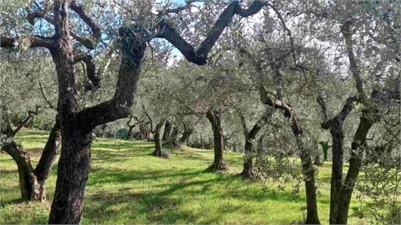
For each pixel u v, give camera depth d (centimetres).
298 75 859
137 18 640
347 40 647
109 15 739
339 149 905
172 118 2105
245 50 820
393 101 629
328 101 944
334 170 920
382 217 622
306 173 918
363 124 800
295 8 737
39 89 1408
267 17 821
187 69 1380
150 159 2603
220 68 955
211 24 760
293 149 871
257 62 795
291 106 911
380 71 622
